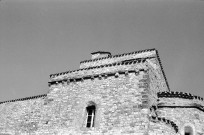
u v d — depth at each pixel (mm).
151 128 15648
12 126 21750
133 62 18562
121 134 15992
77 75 20094
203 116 18016
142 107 16422
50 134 18406
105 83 18672
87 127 17391
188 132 17156
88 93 18812
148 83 17516
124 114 16641
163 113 17938
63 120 18500
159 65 22359
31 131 19719
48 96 20453
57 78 20891
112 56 25156
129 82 17859
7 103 24359
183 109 17891
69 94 19609
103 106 17609
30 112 21312
